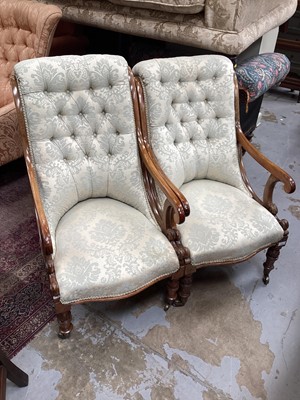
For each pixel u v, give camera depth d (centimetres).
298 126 303
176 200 124
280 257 183
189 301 159
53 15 194
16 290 158
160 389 128
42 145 131
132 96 140
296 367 137
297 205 219
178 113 151
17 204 204
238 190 163
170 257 130
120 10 212
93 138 140
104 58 134
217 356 139
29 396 124
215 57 154
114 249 127
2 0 206
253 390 130
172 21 197
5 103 207
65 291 117
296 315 156
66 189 137
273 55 246
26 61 126
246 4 178
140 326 147
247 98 217
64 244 128
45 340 140
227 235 139
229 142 161
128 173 144
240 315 154
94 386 128
